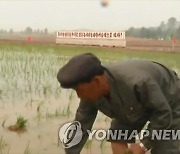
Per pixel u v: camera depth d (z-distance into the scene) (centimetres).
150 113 240
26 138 431
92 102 250
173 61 1409
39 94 689
